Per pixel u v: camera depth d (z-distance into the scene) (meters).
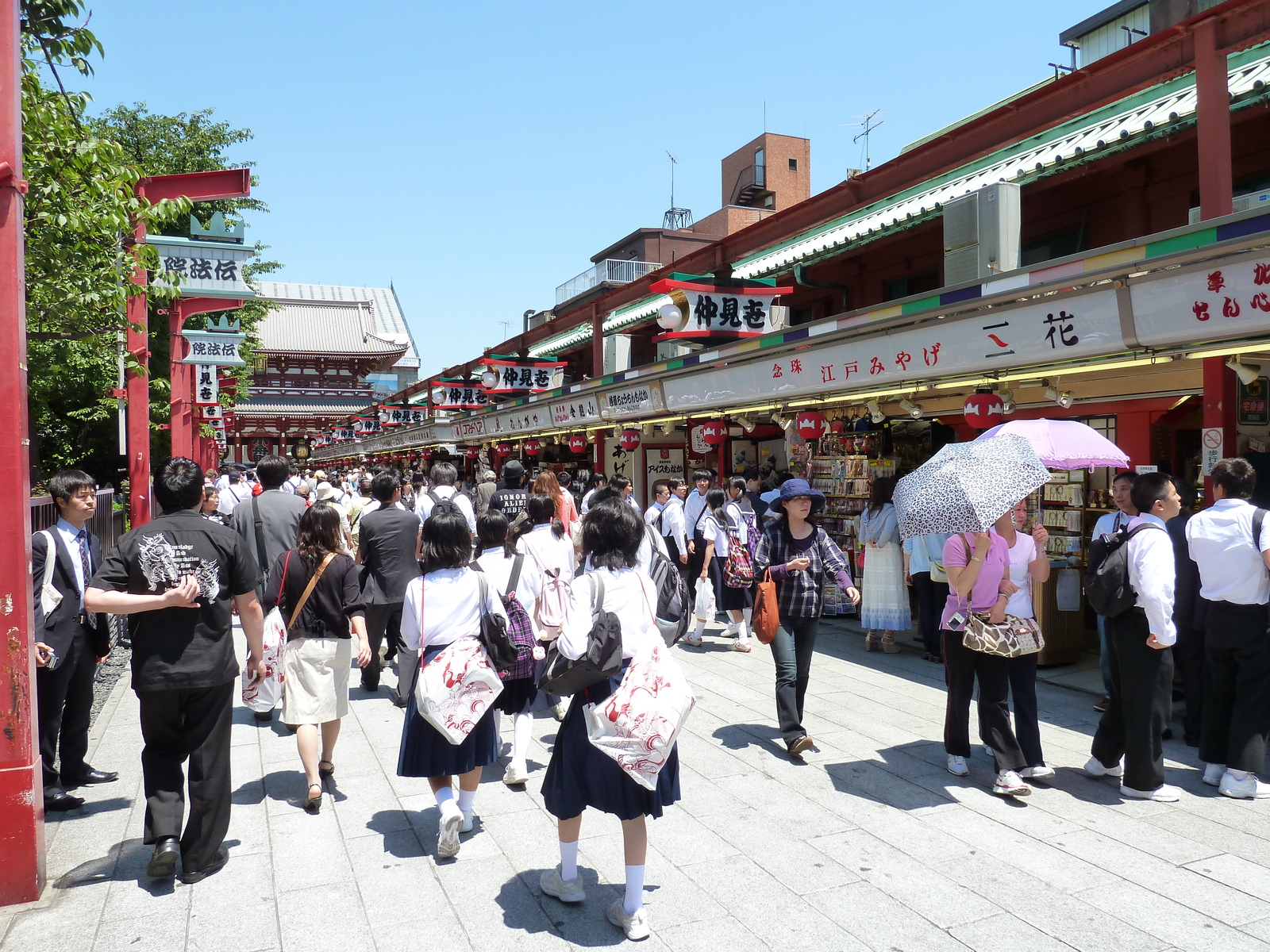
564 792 3.48
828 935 3.34
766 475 12.22
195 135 22.94
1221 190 6.02
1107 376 8.09
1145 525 4.62
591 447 19.53
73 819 4.61
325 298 69.50
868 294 12.03
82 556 5.00
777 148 35.28
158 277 6.79
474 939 3.33
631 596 3.46
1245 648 4.63
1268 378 6.82
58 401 19.12
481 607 4.21
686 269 14.39
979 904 3.57
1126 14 14.70
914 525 4.48
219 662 3.83
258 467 6.81
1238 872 3.82
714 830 4.34
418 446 24.81
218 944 3.30
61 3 5.48
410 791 4.98
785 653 5.40
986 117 9.01
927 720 6.24
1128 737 4.70
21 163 3.79
